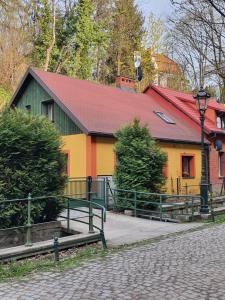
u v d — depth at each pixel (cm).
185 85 3962
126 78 2870
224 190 2481
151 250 961
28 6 3681
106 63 4491
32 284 703
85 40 3938
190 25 1580
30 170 1037
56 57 3834
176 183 2286
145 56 4534
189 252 924
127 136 1662
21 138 1024
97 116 2020
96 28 4056
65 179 1120
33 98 2248
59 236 1103
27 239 924
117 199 1655
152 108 2650
